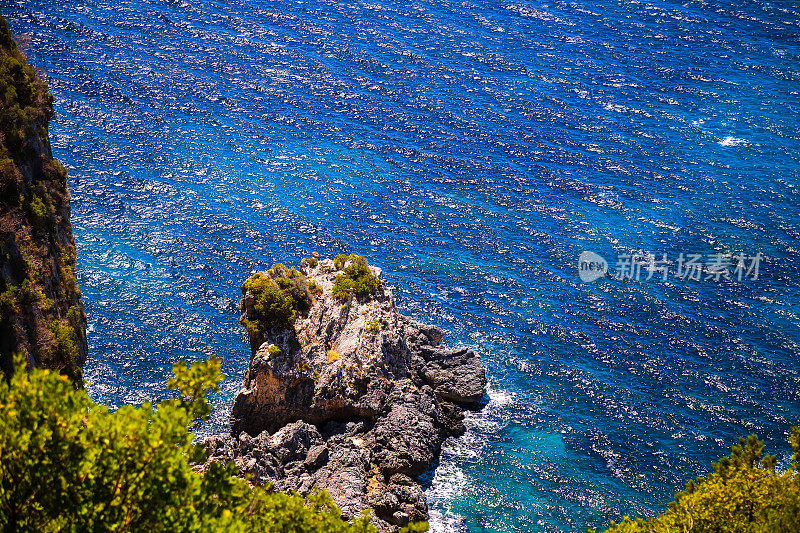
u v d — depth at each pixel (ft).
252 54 586.45
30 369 188.65
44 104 239.71
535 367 319.06
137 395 284.20
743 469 170.40
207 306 334.24
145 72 534.78
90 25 590.14
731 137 514.68
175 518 85.87
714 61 619.67
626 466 274.77
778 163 486.38
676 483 268.82
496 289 366.02
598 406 301.02
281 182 435.12
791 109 551.59
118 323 317.01
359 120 511.40
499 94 558.97
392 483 249.55
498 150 487.61
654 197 448.24
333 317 277.03
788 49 642.63
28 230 210.59
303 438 257.34
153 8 640.99
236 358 307.78
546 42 646.33
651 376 317.63
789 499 149.89
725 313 355.77
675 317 351.67
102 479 85.46
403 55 610.24
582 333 340.18
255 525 106.93
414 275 371.56
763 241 411.34
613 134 513.04
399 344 289.53
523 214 426.10
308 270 297.74
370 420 270.87
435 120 518.78
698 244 407.64
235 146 464.24
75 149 433.48
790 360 328.70
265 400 264.31
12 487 84.12
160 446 87.45
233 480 102.78
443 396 293.23
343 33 641.40
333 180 442.91
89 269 344.90
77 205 386.93
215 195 415.23
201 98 513.45
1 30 234.79
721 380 316.40
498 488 261.03
